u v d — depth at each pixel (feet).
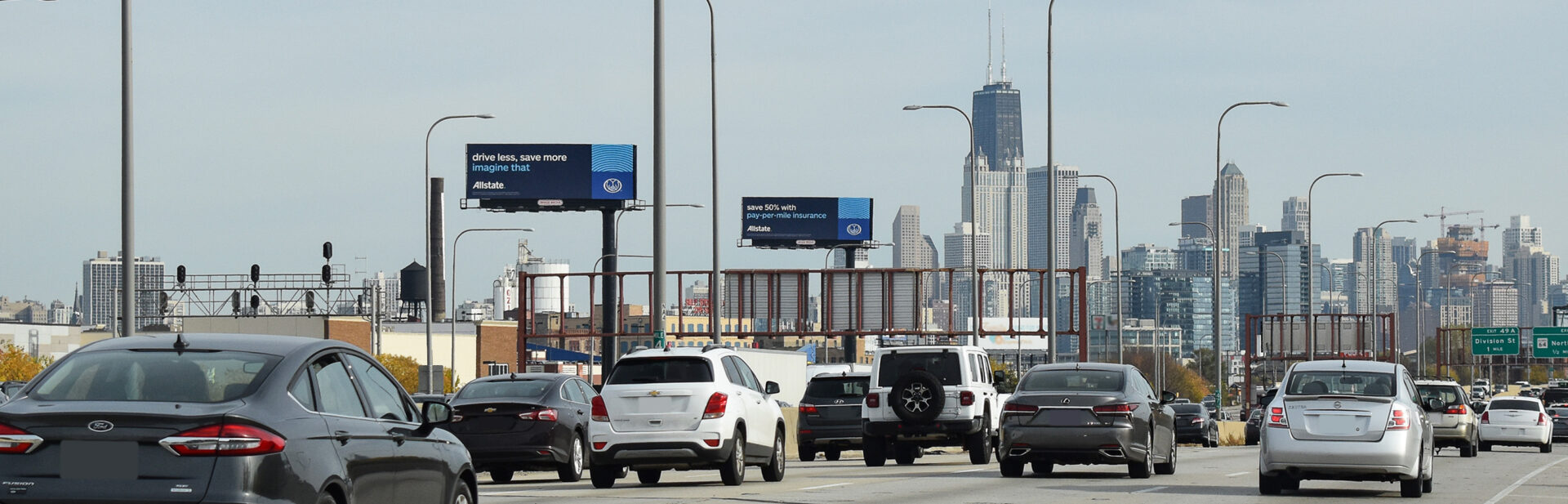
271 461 51.98
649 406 116.16
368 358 63.21
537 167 563.07
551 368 611.88
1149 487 122.52
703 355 118.32
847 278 391.65
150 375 54.65
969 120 285.84
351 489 56.44
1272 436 111.65
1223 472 149.48
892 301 385.91
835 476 136.36
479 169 563.07
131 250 142.82
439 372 387.75
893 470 151.74
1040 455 130.11
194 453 51.01
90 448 51.03
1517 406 246.88
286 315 497.87
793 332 390.21
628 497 106.01
